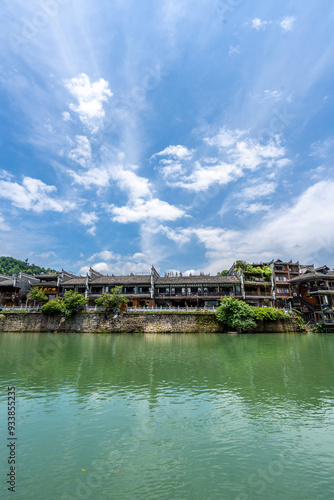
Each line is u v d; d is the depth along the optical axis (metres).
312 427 12.19
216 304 62.00
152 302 61.91
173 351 30.97
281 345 35.88
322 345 35.94
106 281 64.00
